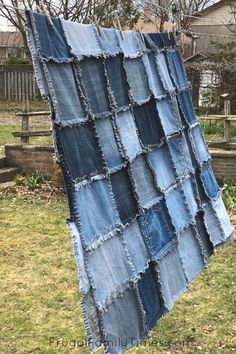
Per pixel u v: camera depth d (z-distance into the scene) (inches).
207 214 186.5
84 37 122.0
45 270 218.5
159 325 172.6
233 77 666.2
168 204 152.9
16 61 842.8
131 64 144.7
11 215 293.1
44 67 104.0
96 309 107.0
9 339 165.2
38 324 174.7
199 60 696.4
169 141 161.9
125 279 120.3
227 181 343.3
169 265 145.4
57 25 111.3
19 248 243.0
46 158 361.7
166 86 167.2
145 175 141.6
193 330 170.6
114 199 122.0
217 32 954.1
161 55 168.7
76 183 108.2
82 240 106.1
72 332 169.6
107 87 127.0
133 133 138.3
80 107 114.6
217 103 657.0
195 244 167.9
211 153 347.6
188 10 1123.3
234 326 173.6
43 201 321.7
